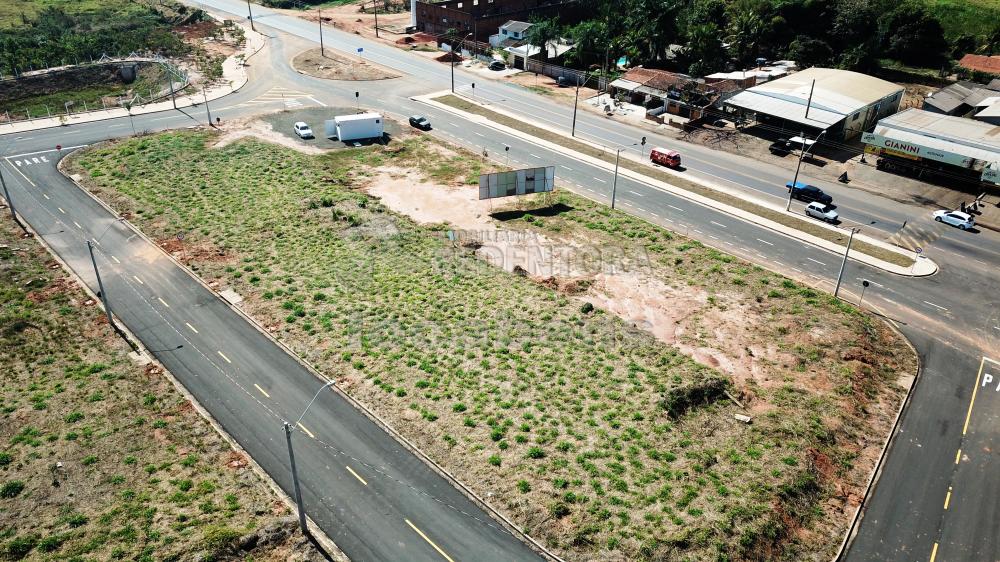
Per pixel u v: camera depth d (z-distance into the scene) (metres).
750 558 40.78
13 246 72.69
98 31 151.88
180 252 72.94
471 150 101.88
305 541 41.53
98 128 106.62
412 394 53.34
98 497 43.16
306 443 49.16
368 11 183.38
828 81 111.56
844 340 61.25
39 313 61.94
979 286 70.12
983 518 45.34
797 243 77.88
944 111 106.88
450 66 141.50
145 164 92.69
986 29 134.25
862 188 90.38
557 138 106.56
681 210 85.12
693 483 45.44
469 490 45.25
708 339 61.31
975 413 54.34
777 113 103.69
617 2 143.25
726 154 101.00
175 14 172.75
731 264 73.12
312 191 86.25
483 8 154.12
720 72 127.50
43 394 51.75
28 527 40.53
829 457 49.19
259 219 79.81
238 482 45.66
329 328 61.12
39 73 124.94
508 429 49.84
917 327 64.25
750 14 131.88
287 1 188.75
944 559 42.59
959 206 85.44
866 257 74.94
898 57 133.50
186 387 54.38
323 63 139.88
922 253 75.81
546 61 140.25
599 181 92.62
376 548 41.47
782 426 50.88
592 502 43.81
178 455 47.50
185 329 61.25
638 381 54.94
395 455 48.19
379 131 105.12
